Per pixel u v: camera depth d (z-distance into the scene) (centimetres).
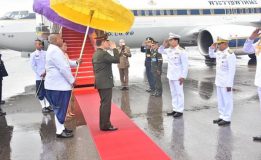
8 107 937
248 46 646
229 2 1950
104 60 635
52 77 626
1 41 1555
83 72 1207
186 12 1791
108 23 706
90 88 1133
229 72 675
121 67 1135
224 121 697
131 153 538
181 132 650
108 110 658
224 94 689
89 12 668
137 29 1664
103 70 643
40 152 564
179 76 764
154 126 697
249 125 689
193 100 956
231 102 691
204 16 1847
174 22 1755
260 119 734
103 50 647
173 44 770
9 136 663
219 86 695
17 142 623
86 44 1377
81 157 533
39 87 852
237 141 589
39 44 860
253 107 848
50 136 655
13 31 1528
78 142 609
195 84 1228
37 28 1484
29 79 1538
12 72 1841
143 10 1670
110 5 645
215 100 949
